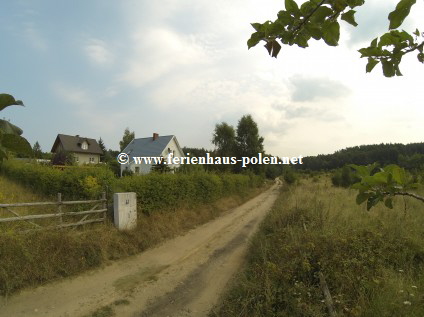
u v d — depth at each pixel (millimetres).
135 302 5730
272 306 4758
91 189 9812
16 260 5879
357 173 1590
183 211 13281
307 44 1465
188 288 6410
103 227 8469
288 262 5609
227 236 11117
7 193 11438
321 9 1294
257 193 31219
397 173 1435
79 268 6789
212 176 18344
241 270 7156
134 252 8391
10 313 5031
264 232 9508
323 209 9305
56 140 45781
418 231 7137
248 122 44500
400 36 1362
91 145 49031
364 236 6496
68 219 8477
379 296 4066
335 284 4863
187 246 9633
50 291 5828
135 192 9812
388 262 5664
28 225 7164
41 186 12461
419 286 4547
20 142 1068
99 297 5844
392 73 1442
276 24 1397
